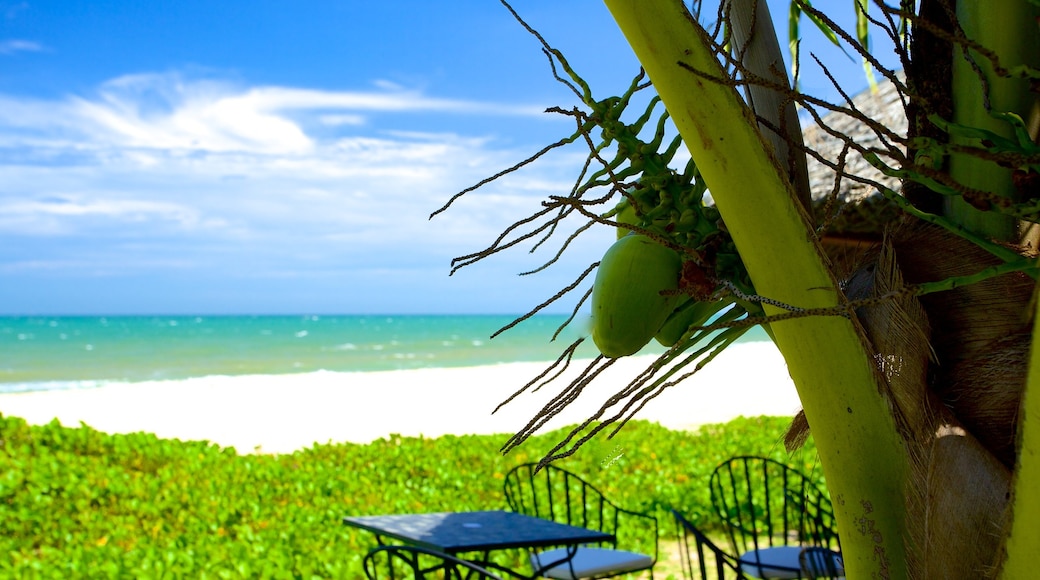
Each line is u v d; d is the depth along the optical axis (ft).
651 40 3.29
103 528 23.72
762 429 40.47
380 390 69.41
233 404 59.93
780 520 25.22
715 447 35.19
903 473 3.56
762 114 4.25
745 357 100.73
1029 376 2.82
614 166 3.96
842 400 3.53
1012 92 3.79
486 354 155.22
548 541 14.11
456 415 54.85
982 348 3.78
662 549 23.54
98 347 175.01
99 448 33.01
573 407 56.34
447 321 351.46
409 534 14.48
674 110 3.39
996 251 3.58
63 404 60.90
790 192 3.39
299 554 21.24
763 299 3.32
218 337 213.66
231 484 29.01
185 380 84.89
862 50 3.33
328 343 188.65
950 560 3.44
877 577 3.59
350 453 34.40
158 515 25.20
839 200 7.04
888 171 3.40
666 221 3.92
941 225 3.74
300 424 50.57
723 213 3.49
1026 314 3.72
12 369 129.18
